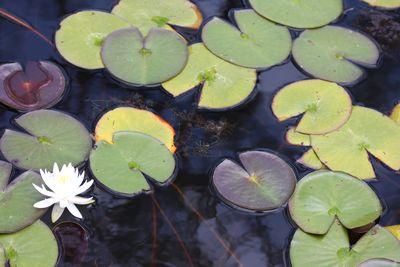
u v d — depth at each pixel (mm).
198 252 1530
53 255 1461
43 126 1718
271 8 2188
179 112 1857
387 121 1848
